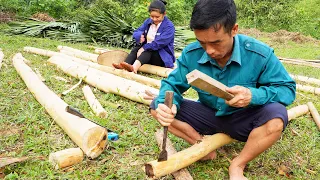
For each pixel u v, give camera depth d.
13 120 3.11
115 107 3.58
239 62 2.14
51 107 3.18
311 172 2.57
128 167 2.49
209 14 1.82
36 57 5.43
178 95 2.42
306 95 4.37
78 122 2.68
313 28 12.03
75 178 2.32
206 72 2.29
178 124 2.53
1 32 7.99
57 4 10.37
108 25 7.93
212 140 2.45
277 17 12.16
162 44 4.90
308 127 3.32
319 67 6.32
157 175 2.17
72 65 4.58
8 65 4.87
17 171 2.39
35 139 2.79
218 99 2.34
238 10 13.12
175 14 11.05
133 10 9.90
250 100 2.05
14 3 9.95
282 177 2.50
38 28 8.17
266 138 2.18
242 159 2.32
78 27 8.34
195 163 2.57
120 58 5.18
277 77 2.19
